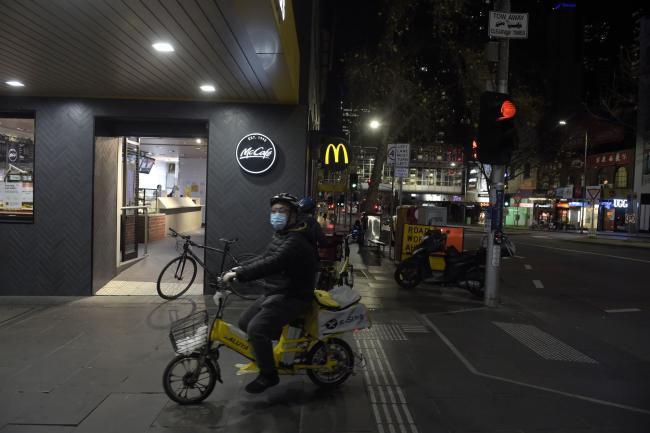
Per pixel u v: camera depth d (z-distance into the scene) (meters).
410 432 3.47
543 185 51.72
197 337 3.77
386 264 13.45
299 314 3.89
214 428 3.46
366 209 23.12
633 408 3.99
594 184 43.97
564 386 4.49
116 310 6.94
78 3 4.19
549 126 38.34
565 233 39.44
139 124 8.42
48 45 5.34
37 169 7.82
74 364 4.71
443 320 6.97
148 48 5.37
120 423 3.49
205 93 7.52
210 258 8.08
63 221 7.84
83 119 7.89
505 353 5.48
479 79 19.06
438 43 20.00
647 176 36.59
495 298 8.03
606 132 40.03
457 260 8.93
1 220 7.77
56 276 7.85
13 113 7.89
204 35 4.91
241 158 7.99
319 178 15.84
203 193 20.16
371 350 5.45
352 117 24.61
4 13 4.46
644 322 7.41
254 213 8.09
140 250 12.27
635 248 22.83
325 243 7.11
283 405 3.88
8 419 3.53
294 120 8.09
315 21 13.60
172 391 3.82
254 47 5.25
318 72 19.16
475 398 4.13
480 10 17.94
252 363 3.99
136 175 11.03
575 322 7.33
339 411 3.80
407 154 14.18
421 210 13.34
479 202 64.50
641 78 31.53
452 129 23.72
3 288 7.82
